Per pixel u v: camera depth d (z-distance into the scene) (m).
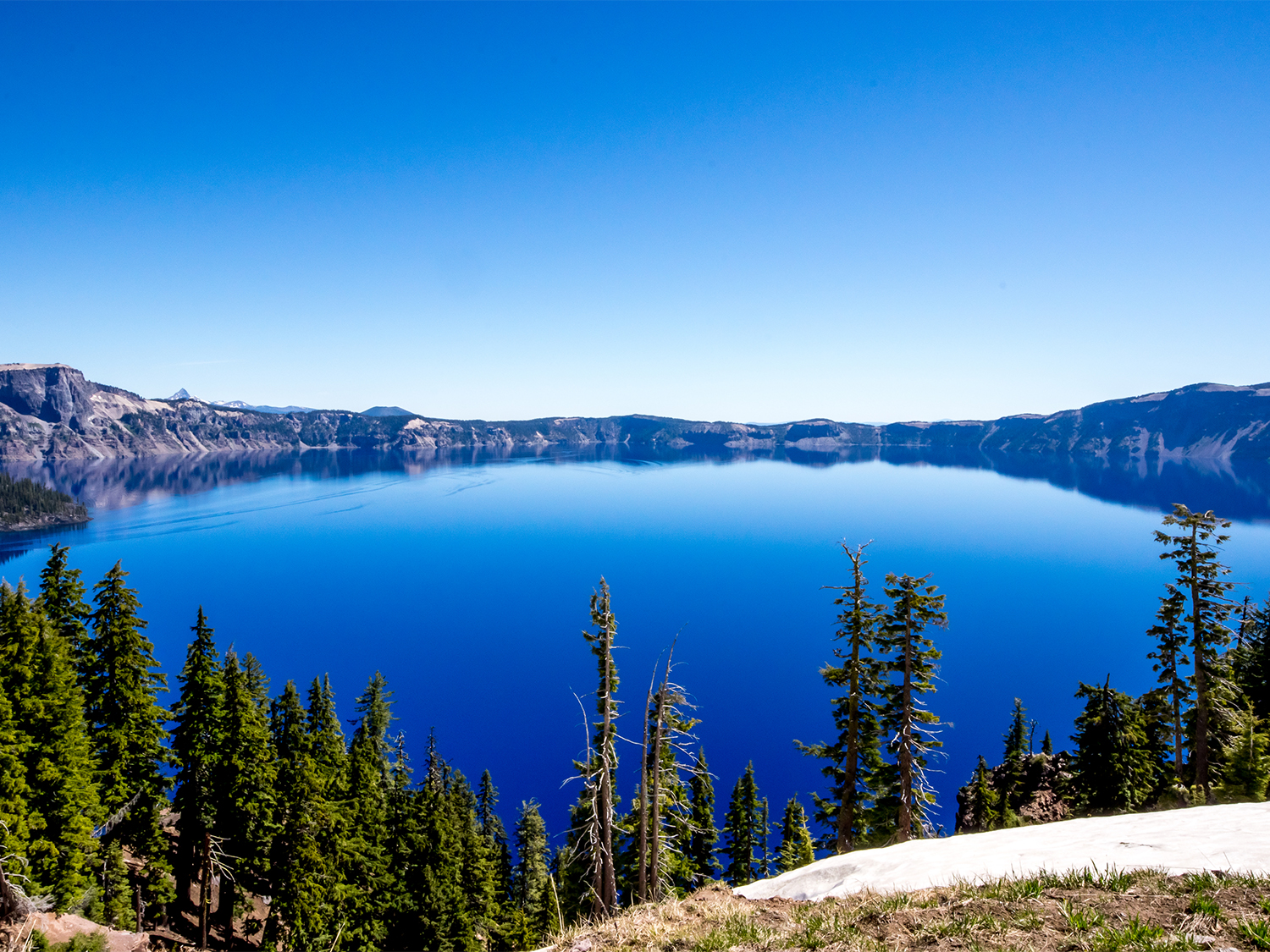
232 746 29.30
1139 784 28.48
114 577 27.92
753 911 8.30
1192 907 5.76
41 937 15.41
